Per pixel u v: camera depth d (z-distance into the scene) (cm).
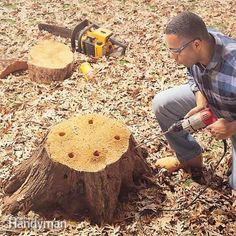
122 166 374
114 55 657
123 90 578
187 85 379
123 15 801
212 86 313
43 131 500
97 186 350
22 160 453
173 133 393
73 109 540
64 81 593
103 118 386
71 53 621
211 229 379
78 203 380
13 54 663
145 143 428
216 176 432
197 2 865
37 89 575
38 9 819
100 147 358
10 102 549
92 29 669
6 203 384
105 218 376
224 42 297
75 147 355
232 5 853
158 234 374
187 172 433
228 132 322
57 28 717
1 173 433
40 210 383
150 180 416
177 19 285
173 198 405
